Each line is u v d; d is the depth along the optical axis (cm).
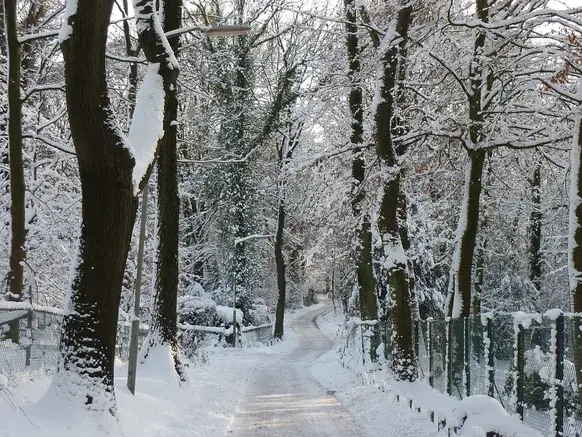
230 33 1184
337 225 2620
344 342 3244
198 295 3888
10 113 1288
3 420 734
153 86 1074
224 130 3828
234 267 3734
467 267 1639
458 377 1230
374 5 1900
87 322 873
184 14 2098
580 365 814
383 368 1770
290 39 3225
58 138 1858
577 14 1405
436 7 1717
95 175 879
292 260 5941
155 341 1485
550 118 1720
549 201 2298
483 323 1033
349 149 2150
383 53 1580
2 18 1772
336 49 2180
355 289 3111
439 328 1405
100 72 873
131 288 2523
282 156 3906
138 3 1120
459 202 2470
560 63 1512
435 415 1066
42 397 851
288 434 1097
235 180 3909
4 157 1830
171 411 1155
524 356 909
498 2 1712
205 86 2216
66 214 1938
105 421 848
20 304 937
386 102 1586
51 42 1872
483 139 1655
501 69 1523
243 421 1238
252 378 2139
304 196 2508
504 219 2738
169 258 1530
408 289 1570
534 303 2989
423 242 2667
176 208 1552
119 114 2019
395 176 1583
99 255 882
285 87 3288
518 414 902
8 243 1725
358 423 1208
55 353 1095
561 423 771
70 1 866
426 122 1870
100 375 873
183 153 3102
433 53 1619
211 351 3159
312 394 1705
